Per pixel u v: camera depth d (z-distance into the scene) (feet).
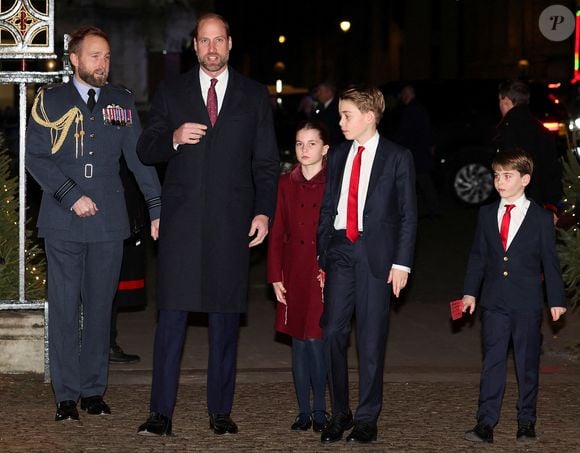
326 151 50.88
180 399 56.34
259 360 65.87
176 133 48.06
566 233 69.21
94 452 47.01
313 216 50.31
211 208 49.16
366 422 48.96
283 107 199.21
